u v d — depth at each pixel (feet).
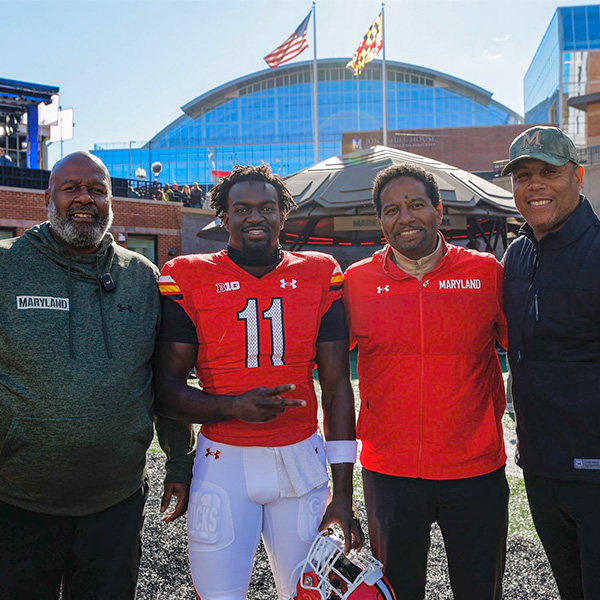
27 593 7.22
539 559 11.36
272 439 7.52
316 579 6.83
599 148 75.05
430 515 7.87
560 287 7.50
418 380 7.88
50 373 6.86
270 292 7.75
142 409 7.48
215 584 7.32
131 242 61.52
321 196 45.47
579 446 7.33
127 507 7.66
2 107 67.46
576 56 171.01
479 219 55.98
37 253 7.30
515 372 7.95
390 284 8.23
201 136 263.29
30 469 6.88
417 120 254.88
